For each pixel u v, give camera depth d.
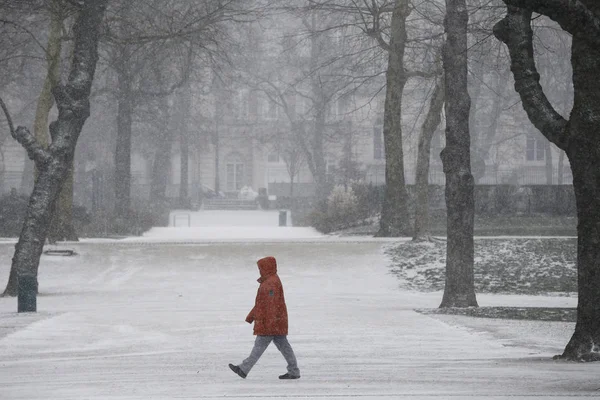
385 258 113.81
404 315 67.12
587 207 43.38
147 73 141.12
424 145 122.69
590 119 43.03
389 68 129.62
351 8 128.38
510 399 28.95
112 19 105.19
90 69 92.25
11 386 34.44
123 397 30.80
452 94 75.75
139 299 85.06
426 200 122.38
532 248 113.06
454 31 75.19
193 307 75.62
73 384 34.78
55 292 93.19
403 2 125.75
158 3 108.88
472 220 76.94
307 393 31.36
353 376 36.12
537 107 45.50
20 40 120.19
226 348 49.06
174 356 45.22
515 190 158.12
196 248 119.81
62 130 91.56
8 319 63.78
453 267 76.62
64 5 96.31
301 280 102.69
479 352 45.59
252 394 31.31
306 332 55.72
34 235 90.56
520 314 67.38
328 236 152.12
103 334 55.88
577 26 42.03
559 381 33.47
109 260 112.38
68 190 127.56
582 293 43.09
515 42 46.31
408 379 34.69
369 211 167.38
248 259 113.38
